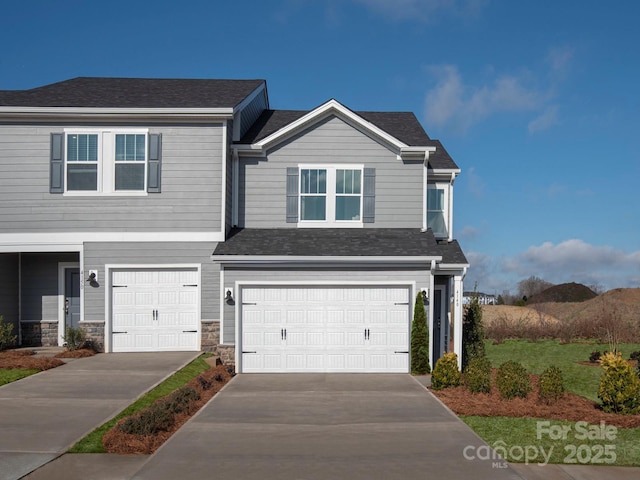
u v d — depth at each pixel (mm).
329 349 15078
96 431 9023
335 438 8961
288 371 15031
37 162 16234
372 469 7602
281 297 15141
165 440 8859
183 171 16250
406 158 17094
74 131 16234
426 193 17234
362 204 17016
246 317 15133
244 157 17109
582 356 21391
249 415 10367
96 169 16266
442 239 18391
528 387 12031
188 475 7352
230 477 7293
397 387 13047
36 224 16188
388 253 15000
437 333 18578
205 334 16078
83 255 16188
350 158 17094
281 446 8539
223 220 16141
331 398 11836
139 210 16234
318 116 17031
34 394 11328
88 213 16203
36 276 17859
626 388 10891
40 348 17125
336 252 15047
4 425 9312
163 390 11789
